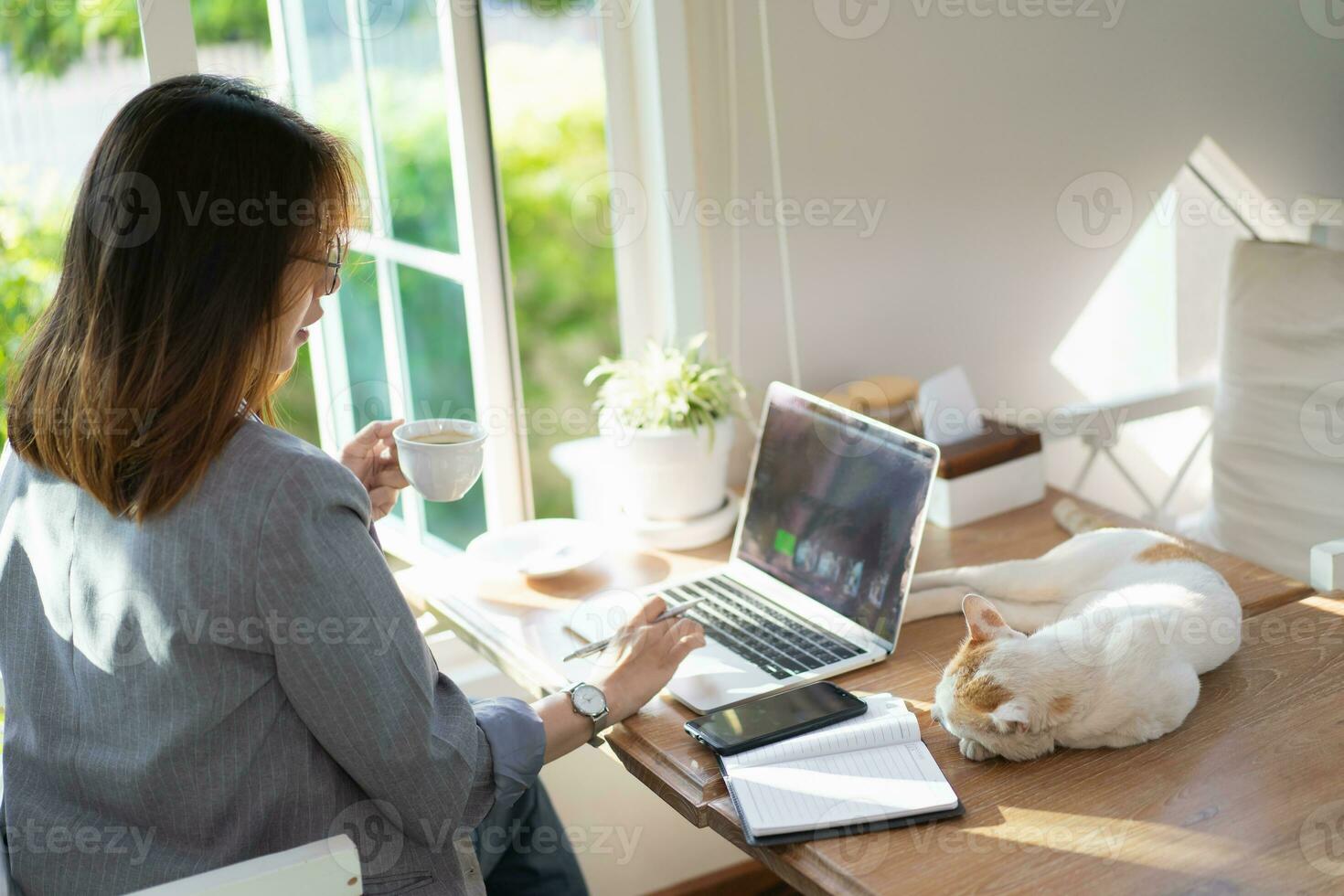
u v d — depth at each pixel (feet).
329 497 2.85
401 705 2.92
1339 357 5.57
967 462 5.17
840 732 3.43
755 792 3.20
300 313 3.04
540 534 5.15
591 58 18.71
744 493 5.74
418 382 5.62
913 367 6.08
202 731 2.83
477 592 4.74
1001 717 3.20
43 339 2.97
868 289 5.84
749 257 5.57
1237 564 4.63
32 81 4.96
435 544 5.78
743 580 4.72
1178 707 3.41
